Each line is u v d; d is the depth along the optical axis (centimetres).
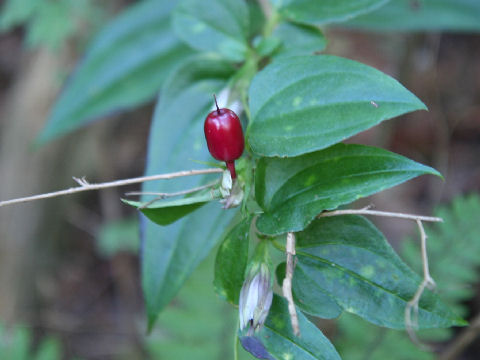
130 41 33
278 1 25
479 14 30
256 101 21
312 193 20
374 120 20
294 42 25
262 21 27
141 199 24
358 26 31
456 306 31
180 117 25
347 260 20
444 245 32
